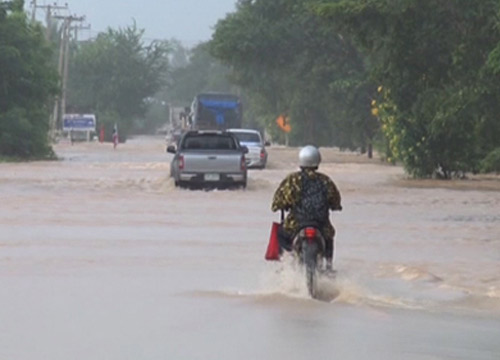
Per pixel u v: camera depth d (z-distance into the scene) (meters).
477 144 98.81
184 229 50.59
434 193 78.69
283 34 153.38
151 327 26.34
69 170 105.62
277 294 31.25
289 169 115.56
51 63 158.38
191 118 182.12
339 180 95.88
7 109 143.62
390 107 98.06
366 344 24.77
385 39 89.44
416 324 27.55
